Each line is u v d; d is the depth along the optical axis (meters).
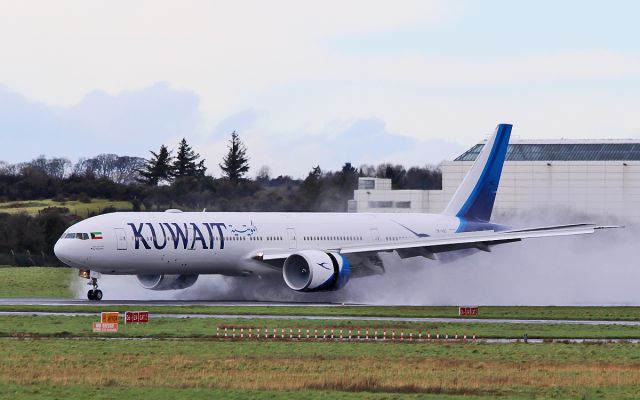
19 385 136.25
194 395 128.50
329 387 136.50
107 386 136.12
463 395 132.38
